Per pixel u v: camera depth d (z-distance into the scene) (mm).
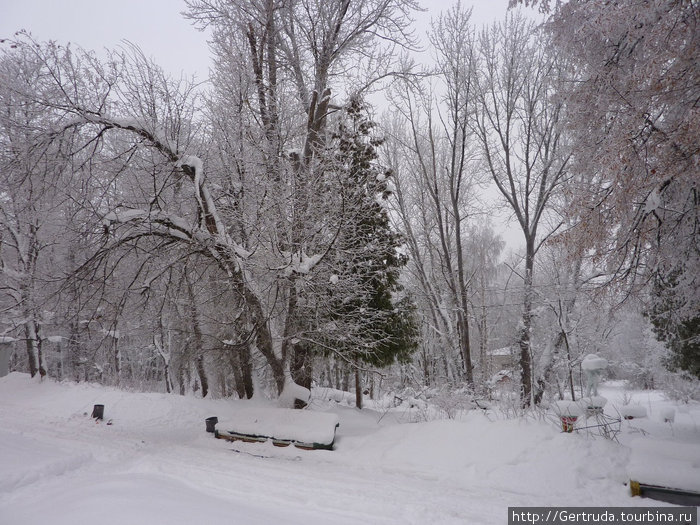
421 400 17562
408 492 6863
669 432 11602
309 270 12508
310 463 9211
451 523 5531
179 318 14727
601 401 9078
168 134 12727
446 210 25719
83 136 12297
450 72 23141
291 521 5105
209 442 11508
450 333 23922
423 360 28797
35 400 18422
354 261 14219
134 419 15078
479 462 8195
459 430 9273
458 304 22984
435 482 7609
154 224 12328
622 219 7996
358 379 18875
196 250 12352
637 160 7398
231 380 21766
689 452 7145
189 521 4582
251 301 12352
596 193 8188
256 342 13266
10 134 11586
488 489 7211
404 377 26719
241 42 15227
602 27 7363
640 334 26359
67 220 12250
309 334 13609
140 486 5820
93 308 13078
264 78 15375
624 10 7098
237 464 8602
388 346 15570
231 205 13453
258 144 13422
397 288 16734
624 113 7891
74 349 23969
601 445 8008
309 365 14492
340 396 22609
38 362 22828
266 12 15125
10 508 5289
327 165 13336
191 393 28188
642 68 7203
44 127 11656
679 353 12453
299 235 12781
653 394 24766
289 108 15320
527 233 21641
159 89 12609
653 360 20109
